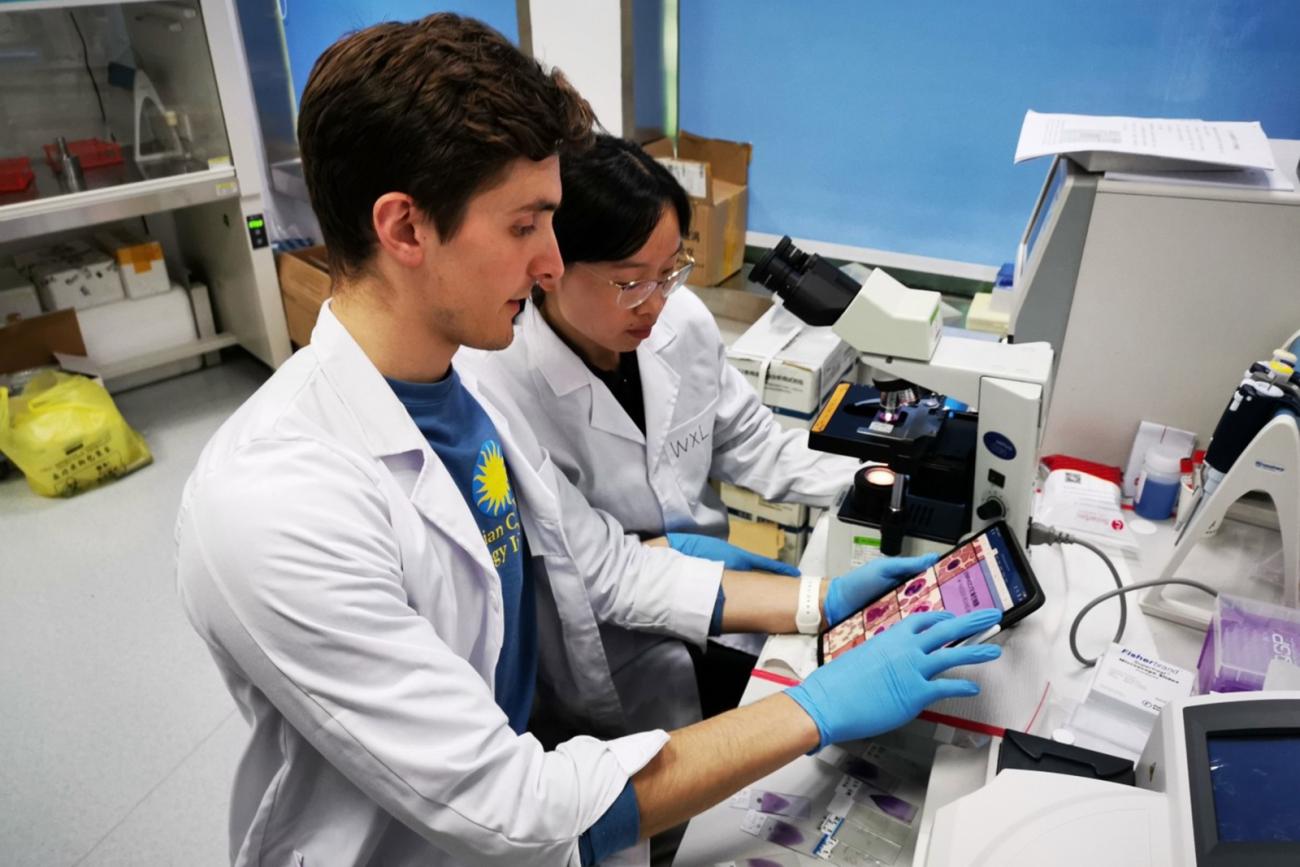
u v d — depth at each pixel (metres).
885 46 2.29
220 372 3.62
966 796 0.78
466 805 0.79
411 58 0.71
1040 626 1.12
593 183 1.05
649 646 1.44
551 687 1.36
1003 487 1.08
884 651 0.97
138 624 2.35
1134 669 1.02
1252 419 1.13
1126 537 1.33
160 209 2.93
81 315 3.19
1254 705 0.77
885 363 1.07
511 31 3.03
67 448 2.80
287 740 0.84
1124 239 1.36
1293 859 0.65
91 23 3.04
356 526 0.79
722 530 1.63
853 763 1.05
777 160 2.62
